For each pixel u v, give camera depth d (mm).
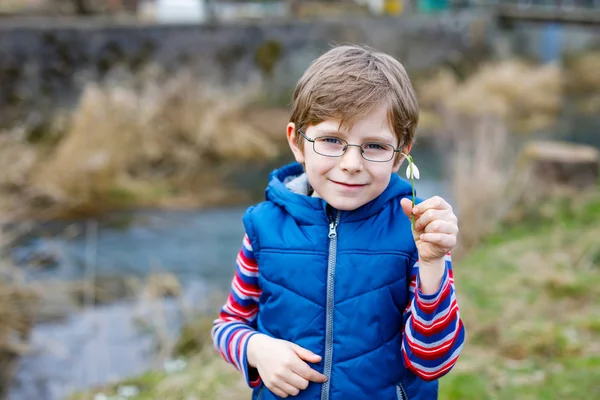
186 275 5133
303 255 1495
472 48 12062
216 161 8664
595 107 11828
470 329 3266
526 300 3611
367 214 1511
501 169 5734
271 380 1447
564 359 2918
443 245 1317
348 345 1450
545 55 13977
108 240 5918
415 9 14078
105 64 9281
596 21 11555
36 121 8617
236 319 1614
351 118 1387
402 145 1499
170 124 8555
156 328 3971
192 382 3062
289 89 10484
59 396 3422
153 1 13211
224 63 10070
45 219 6270
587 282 3807
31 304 4320
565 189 5496
